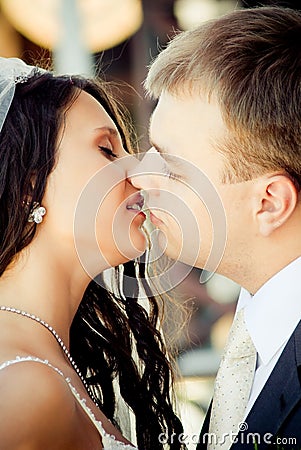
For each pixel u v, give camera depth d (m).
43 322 3.62
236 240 4.06
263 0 8.28
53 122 3.72
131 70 9.36
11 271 3.66
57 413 3.15
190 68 4.09
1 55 9.23
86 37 9.34
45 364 3.29
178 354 5.07
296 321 3.87
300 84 3.94
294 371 3.54
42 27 9.27
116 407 4.59
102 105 4.21
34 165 3.67
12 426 3.02
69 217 3.70
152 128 4.23
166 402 4.58
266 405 3.57
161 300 4.73
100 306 4.45
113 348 4.47
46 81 3.82
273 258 4.02
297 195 3.99
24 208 3.65
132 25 9.43
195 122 4.06
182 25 9.38
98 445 3.38
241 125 3.96
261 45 4.03
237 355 4.01
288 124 3.92
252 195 4.01
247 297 4.25
